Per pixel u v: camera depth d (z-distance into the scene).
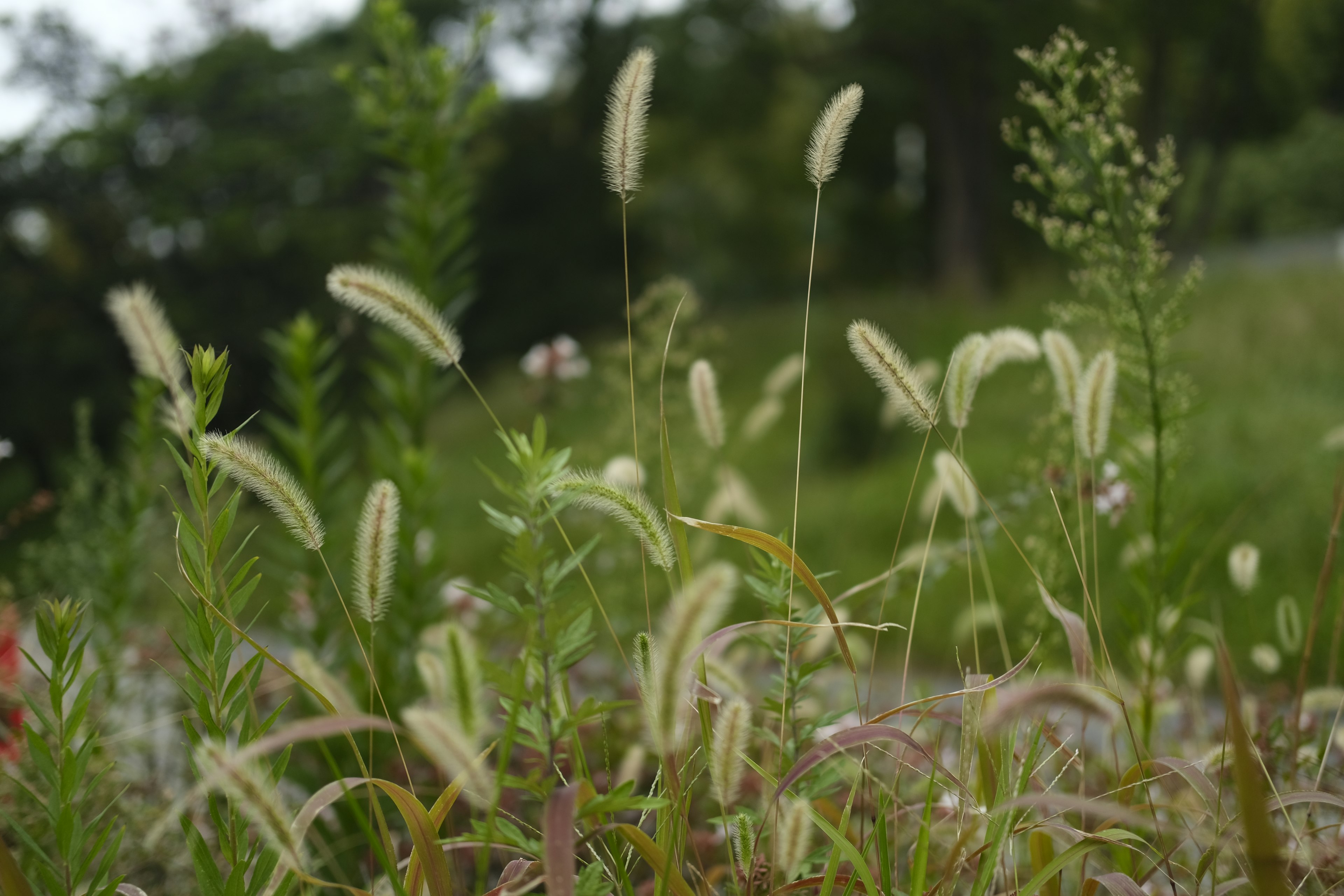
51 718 1.53
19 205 27.94
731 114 26.86
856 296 26.36
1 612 2.30
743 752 1.26
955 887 1.49
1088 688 1.08
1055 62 2.40
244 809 1.25
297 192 30.42
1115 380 1.95
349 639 2.97
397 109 3.64
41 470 25.16
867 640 3.00
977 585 5.63
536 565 1.09
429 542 3.30
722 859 2.10
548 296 35.22
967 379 1.79
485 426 16.28
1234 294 13.63
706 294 34.25
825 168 1.58
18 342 26.17
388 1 3.70
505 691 1.06
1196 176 25.80
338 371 3.26
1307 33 22.09
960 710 1.63
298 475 3.16
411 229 3.68
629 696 3.13
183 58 30.70
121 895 1.46
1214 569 5.88
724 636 1.23
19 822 1.85
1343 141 37.75
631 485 2.26
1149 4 19.61
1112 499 2.51
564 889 0.97
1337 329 10.93
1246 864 1.48
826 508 9.01
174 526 3.33
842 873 1.54
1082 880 1.53
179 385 1.30
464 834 1.26
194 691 1.28
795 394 13.63
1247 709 2.31
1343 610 2.09
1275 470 7.22
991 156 26.47
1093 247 2.34
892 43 24.33
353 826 2.49
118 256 28.91
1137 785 1.48
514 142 36.41
